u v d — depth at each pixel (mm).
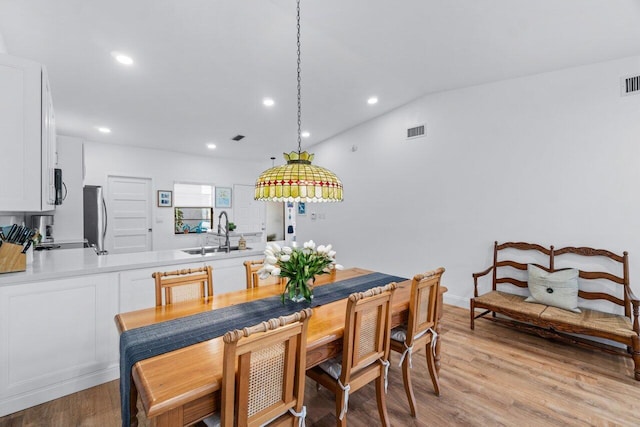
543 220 3248
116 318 1672
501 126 3545
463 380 2316
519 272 3396
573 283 2861
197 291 2059
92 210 4781
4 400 1879
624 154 2775
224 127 4879
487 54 2947
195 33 2631
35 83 1799
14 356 1907
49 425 1803
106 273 2268
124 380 1350
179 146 5695
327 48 2941
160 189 5898
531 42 2666
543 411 1965
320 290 2283
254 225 7281
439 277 2059
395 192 4668
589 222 2967
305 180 1666
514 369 2465
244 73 3340
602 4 2113
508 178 3496
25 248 2166
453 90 3961
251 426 1120
